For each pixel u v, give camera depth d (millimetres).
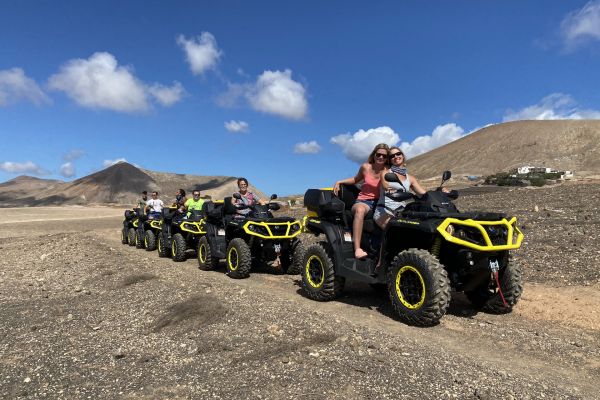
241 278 8312
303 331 4676
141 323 5332
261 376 3648
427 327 5016
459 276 5234
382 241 5566
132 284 7492
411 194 5375
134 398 3422
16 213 42281
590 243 8633
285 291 7082
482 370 3703
